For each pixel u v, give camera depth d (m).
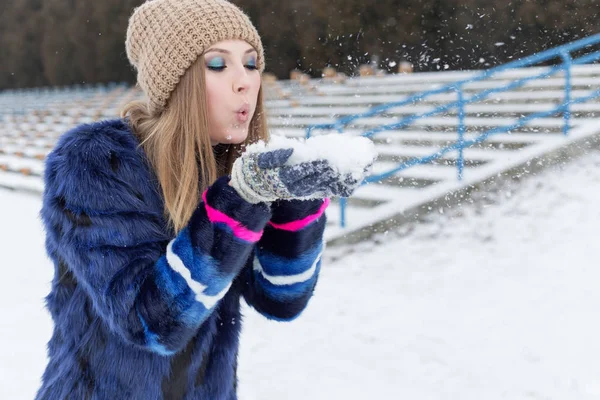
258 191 1.04
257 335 4.18
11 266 6.21
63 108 19.30
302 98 12.16
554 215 5.28
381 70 12.93
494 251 4.98
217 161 1.50
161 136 1.27
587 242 4.74
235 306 1.45
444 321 4.05
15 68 26.17
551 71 6.39
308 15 14.63
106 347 1.26
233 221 1.07
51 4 23.95
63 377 1.28
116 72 21.83
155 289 1.08
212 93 1.32
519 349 3.57
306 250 1.36
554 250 4.76
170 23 1.32
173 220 1.22
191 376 1.33
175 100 1.32
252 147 1.06
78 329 1.28
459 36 12.02
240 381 3.58
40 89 25.28
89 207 1.14
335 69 14.34
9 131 16.89
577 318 3.78
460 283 4.59
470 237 5.32
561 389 3.15
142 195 1.23
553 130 6.88
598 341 3.50
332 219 6.22
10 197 10.09
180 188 1.24
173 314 1.08
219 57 1.33
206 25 1.31
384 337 3.95
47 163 1.23
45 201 1.21
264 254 1.37
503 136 6.95
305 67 14.80
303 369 3.66
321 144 0.96
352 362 3.69
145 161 1.27
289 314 1.44
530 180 5.92
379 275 5.02
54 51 23.94
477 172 6.07
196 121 1.29
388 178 6.74
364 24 13.65
